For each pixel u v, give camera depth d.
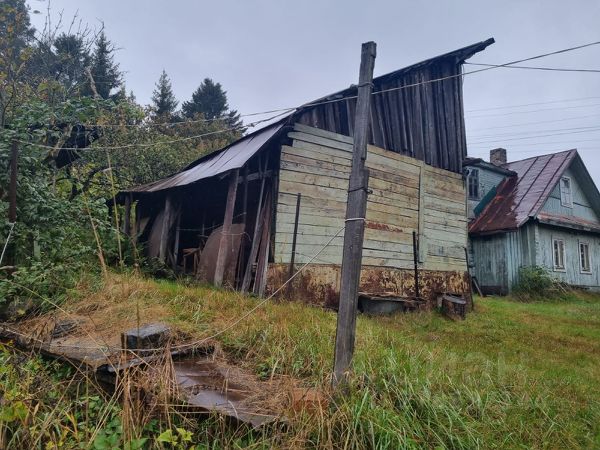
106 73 16.25
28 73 9.92
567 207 17.70
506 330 7.72
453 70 11.89
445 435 2.83
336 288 8.39
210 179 7.66
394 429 2.66
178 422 2.74
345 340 3.05
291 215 8.05
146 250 10.97
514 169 19.11
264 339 4.22
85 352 3.44
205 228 10.09
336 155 8.80
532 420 3.41
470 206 16.69
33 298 4.81
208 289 6.75
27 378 2.99
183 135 25.19
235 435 2.62
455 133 11.75
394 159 9.91
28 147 5.62
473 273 15.87
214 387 3.14
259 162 8.38
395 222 9.77
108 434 2.49
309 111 8.50
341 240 8.64
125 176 15.13
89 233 6.15
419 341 5.80
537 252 15.12
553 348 6.39
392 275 9.50
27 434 2.42
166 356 3.12
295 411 2.76
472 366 4.50
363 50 3.40
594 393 4.29
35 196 5.39
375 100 9.70
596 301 14.45
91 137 8.11
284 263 7.84
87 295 5.19
